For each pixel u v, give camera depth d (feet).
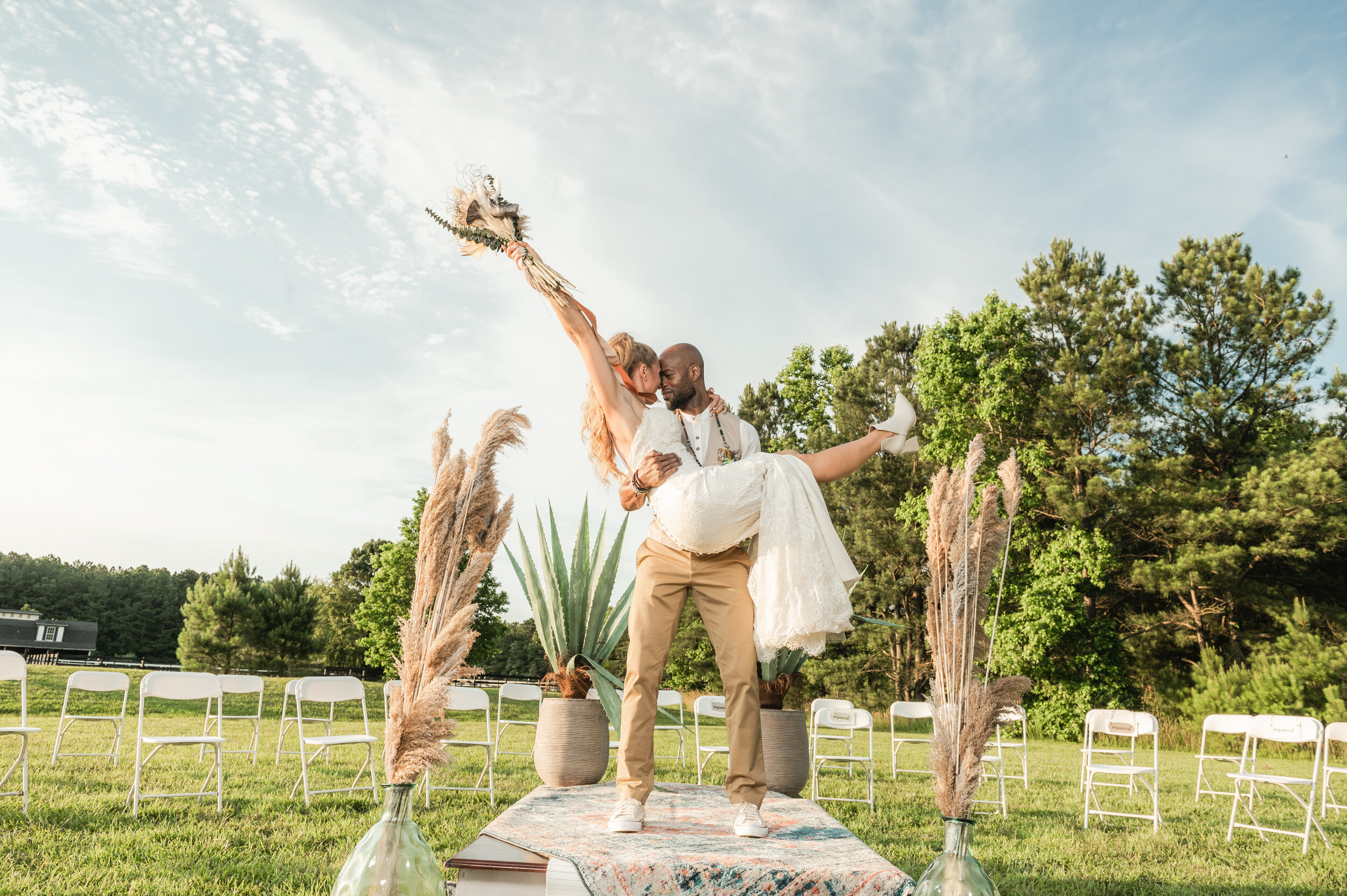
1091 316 74.08
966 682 7.06
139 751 18.38
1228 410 75.25
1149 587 69.15
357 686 22.43
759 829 8.08
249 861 14.28
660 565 9.28
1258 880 15.56
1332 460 64.95
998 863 16.65
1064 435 74.28
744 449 10.07
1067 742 65.16
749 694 8.85
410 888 6.15
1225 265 78.02
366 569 189.57
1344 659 55.93
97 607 282.15
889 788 28.02
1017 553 75.87
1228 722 25.48
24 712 17.93
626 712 8.95
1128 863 16.99
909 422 9.29
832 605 8.28
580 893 6.65
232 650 108.06
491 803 21.26
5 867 13.10
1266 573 71.00
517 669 187.21
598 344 9.36
